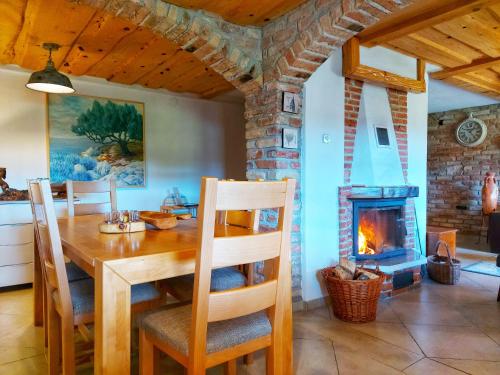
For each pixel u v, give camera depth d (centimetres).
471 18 282
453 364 208
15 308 302
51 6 243
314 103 297
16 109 383
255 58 290
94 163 429
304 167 293
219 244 126
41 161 397
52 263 168
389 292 325
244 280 212
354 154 328
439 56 365
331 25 236
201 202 121
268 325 149
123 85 445
